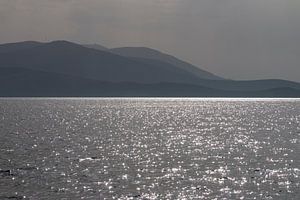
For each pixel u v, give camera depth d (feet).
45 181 307.37
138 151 452.76
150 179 317.22
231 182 311.06
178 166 368.27
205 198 269.44
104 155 422.82
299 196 275.39
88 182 305.53
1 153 426.10
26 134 606.14
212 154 436.35
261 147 492.95
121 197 269.03
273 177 327.26
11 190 282.15
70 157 407.85
